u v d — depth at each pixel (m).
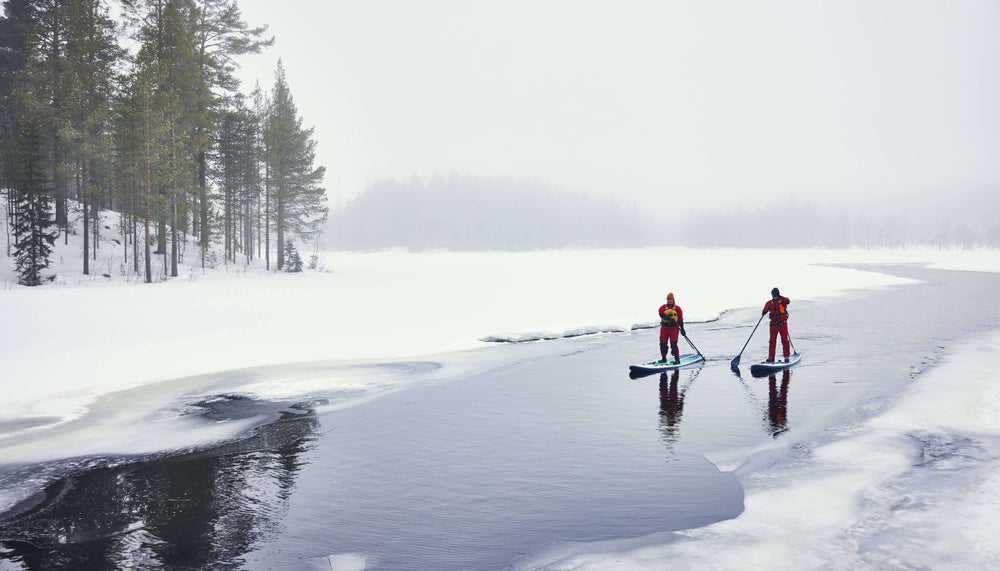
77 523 5.95
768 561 5.05
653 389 12.03
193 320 21.41
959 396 10.97
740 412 10.16
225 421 9.89
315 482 7.07
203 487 6.95
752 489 6.76
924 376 12.82
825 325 21.88
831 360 15.04
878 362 14.62
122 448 8.50
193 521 5.98
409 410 10.51
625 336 19.84
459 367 14.46
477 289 37.41
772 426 9.30
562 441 8.60
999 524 5.70
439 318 23.36
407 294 33.38
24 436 9.09
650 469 7.42
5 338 17.20
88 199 37.59
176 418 10.09
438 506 6.32
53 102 38.59
